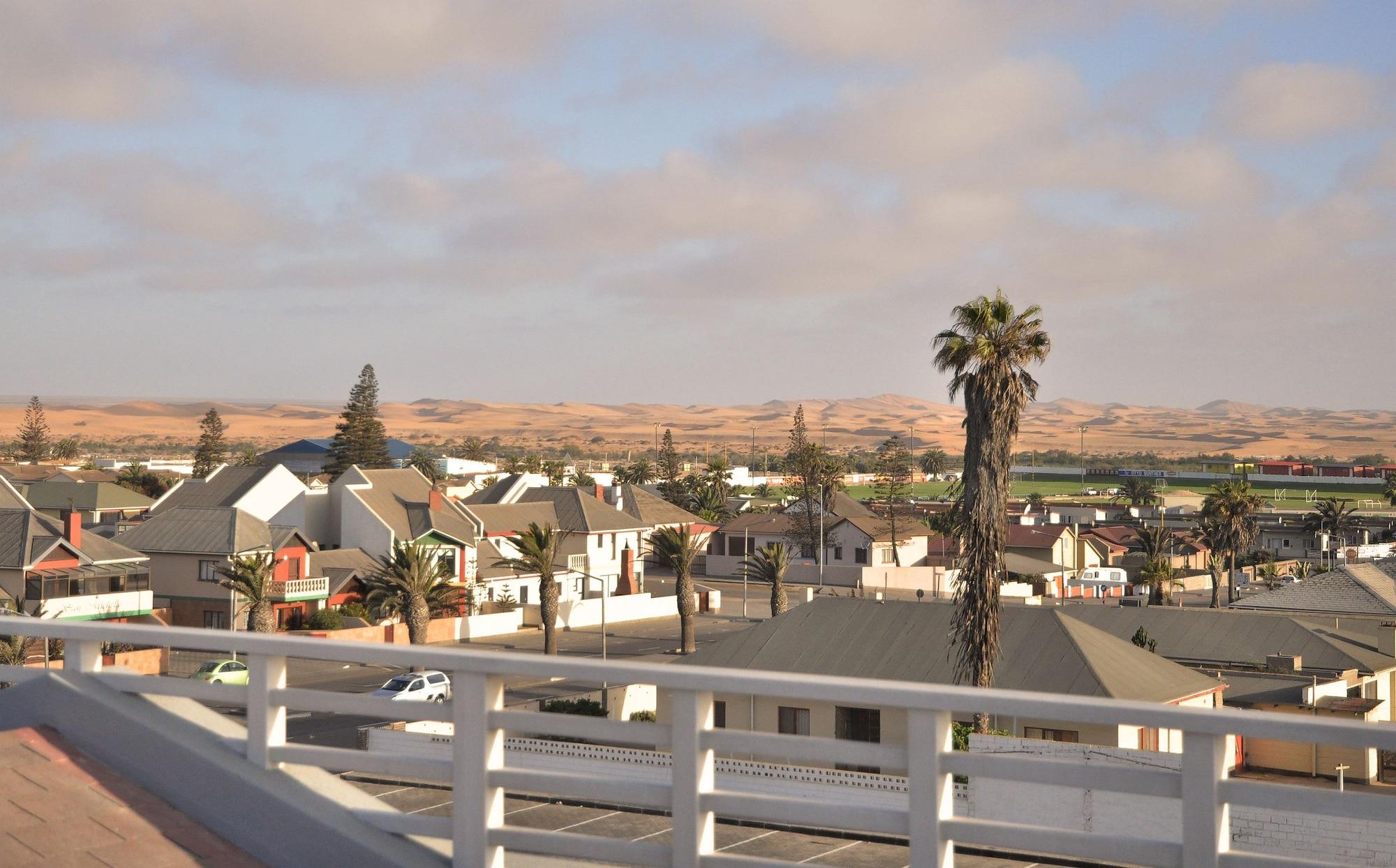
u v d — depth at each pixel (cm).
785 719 3325
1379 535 14312
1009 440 3200
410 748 2323
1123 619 4728
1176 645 4522
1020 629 3625
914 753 435
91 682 586
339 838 522
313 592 7012
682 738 467
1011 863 749
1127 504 16888
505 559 6556
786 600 8000
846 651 3616
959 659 3334
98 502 9512
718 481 16175
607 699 4028
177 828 536
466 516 8388
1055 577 10294
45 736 579
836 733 3216
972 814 2106
